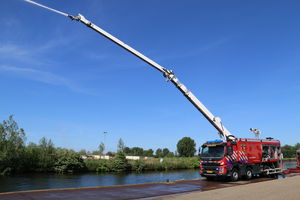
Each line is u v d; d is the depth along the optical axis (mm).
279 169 20984
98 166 54969
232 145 17641
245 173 18094
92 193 11758
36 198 10188
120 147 57719
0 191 24984
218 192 11695
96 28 17859
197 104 19672
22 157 46281
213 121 19969
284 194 11000
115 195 11383
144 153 156250
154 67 19344
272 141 21203
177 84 19125
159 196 11445
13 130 45219
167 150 172875
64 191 12125
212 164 17328
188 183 16219
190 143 105250
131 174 48875
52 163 50188
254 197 10328
